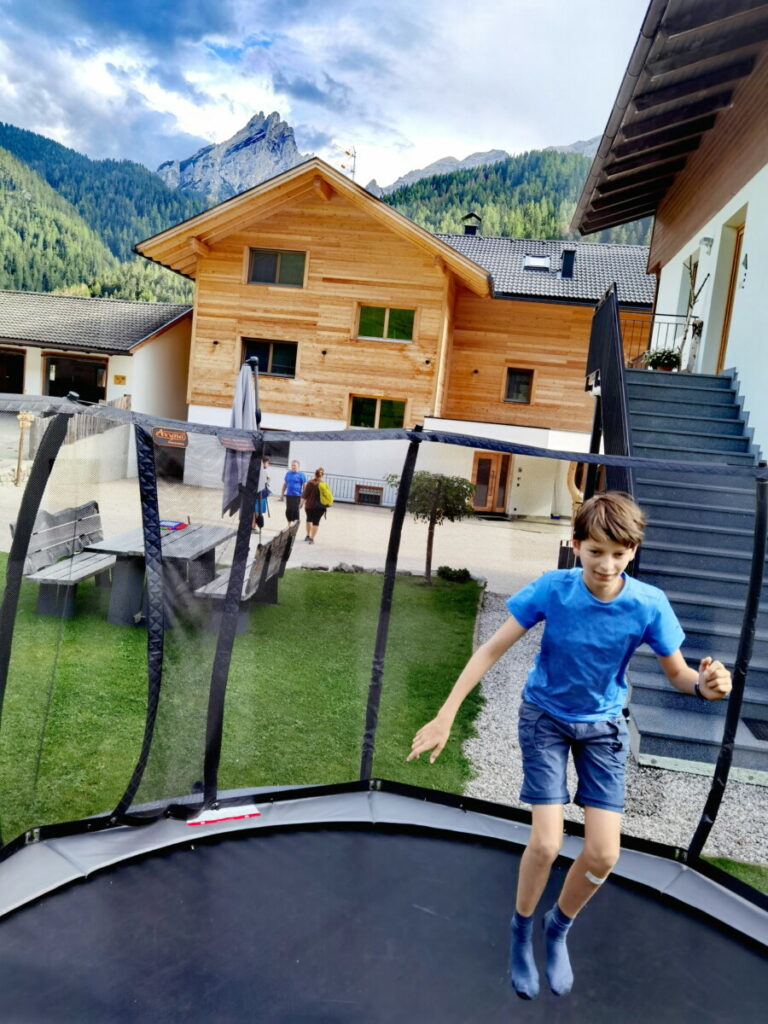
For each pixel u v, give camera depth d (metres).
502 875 3.11
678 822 3.89
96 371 20.47
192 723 3.33
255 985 2.34
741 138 7.99
